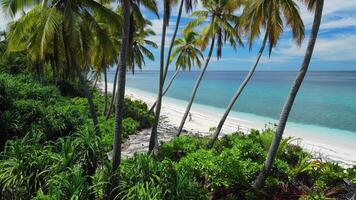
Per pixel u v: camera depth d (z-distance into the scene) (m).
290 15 13.44
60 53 14.91
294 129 33.22
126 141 22.08
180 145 15.84
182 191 8.17
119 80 9.30
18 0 13.31
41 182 7.90
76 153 8.46
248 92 81.62
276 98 65.50
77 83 40.19
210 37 21.05
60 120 15.98
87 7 14.41
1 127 13.16
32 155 8.20
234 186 10.97
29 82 25.64
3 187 7.76
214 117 40.75
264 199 10.77
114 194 8.32
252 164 12.17
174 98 67.50
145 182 8.20
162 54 16.98
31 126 14.50
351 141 27.73
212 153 13.16
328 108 49.72
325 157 20.38
